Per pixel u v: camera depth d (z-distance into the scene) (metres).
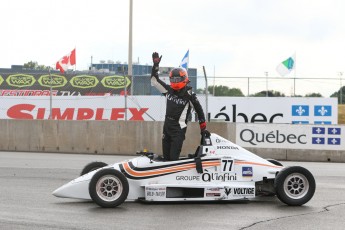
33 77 25.05
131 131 18.31
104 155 18.06
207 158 8.43
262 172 8.56
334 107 22.20
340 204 8.64
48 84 24.98
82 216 7.47
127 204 8.41
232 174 8.48
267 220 7.32
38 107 23.36
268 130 17.48
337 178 12.21
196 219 7.34
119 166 8.41
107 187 8.11
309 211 8.01
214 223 7.10
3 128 19.31
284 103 22.47
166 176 8.34
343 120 25.08
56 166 13.89
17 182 10.82
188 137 17.72
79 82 24.80
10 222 7.05
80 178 8.26
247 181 8.52
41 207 8.12
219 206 8.34
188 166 8.40
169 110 8.65
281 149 17.41
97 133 18.56
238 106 22.70
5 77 25.08
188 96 8.62
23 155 17.48
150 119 22.80
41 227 6.78
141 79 24.12
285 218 7.47
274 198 9.13
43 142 18.97
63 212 7.74
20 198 8.91
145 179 8.30
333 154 17.11
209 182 8.41
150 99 22.84
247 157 8.63
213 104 22.81
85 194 8.16
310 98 22.34
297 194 8.42
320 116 22.33
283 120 22.48
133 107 22.88
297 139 17.36
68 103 23.16
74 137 18.73
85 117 23.09
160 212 7.81
